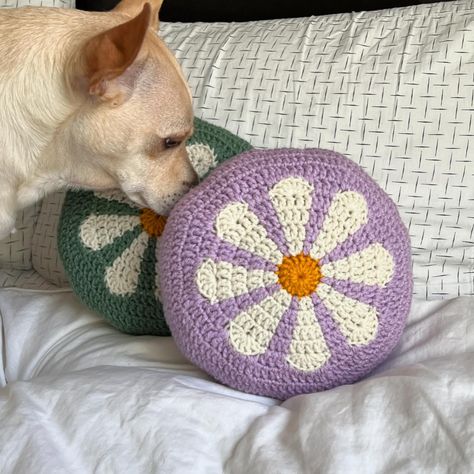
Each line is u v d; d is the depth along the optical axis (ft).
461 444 2.16
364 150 3.46
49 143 3.00
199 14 4.53
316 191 2.73
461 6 3.66
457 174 3.35
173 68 2.96
